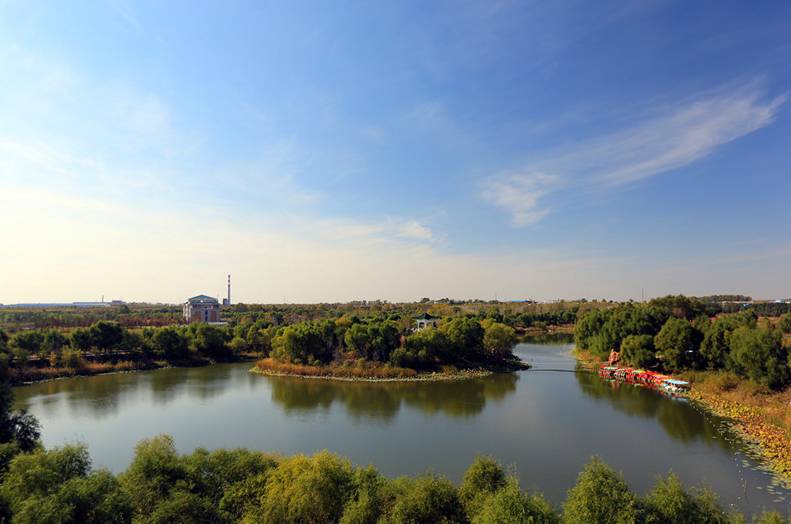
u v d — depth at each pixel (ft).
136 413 292.40
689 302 572.10
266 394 350.02
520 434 240.73
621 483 106.63
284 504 120.26
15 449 143.33
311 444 226.58
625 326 462.60
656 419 267.18
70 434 248.52
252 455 147.74
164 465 132.57
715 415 272.92
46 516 100.01
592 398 326.85
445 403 314.35
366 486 125.49
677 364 378.73
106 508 108.88
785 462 192.95
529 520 98.22
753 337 299.58
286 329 474.49
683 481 177.99
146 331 520.42
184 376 437.17
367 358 443.73
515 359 501.15
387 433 243.81
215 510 124.88
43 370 421.18
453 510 116.16
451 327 465.88
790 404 253.85
